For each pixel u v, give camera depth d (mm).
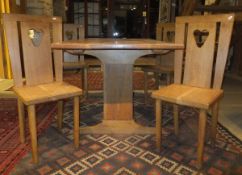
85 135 2027
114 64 1969
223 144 1883
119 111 2049
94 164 1608
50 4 5027
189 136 2018
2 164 1579
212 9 3666
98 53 1932
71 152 1754
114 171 1533
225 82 3992
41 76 1854
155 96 1663
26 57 1762
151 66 2783
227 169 1562
